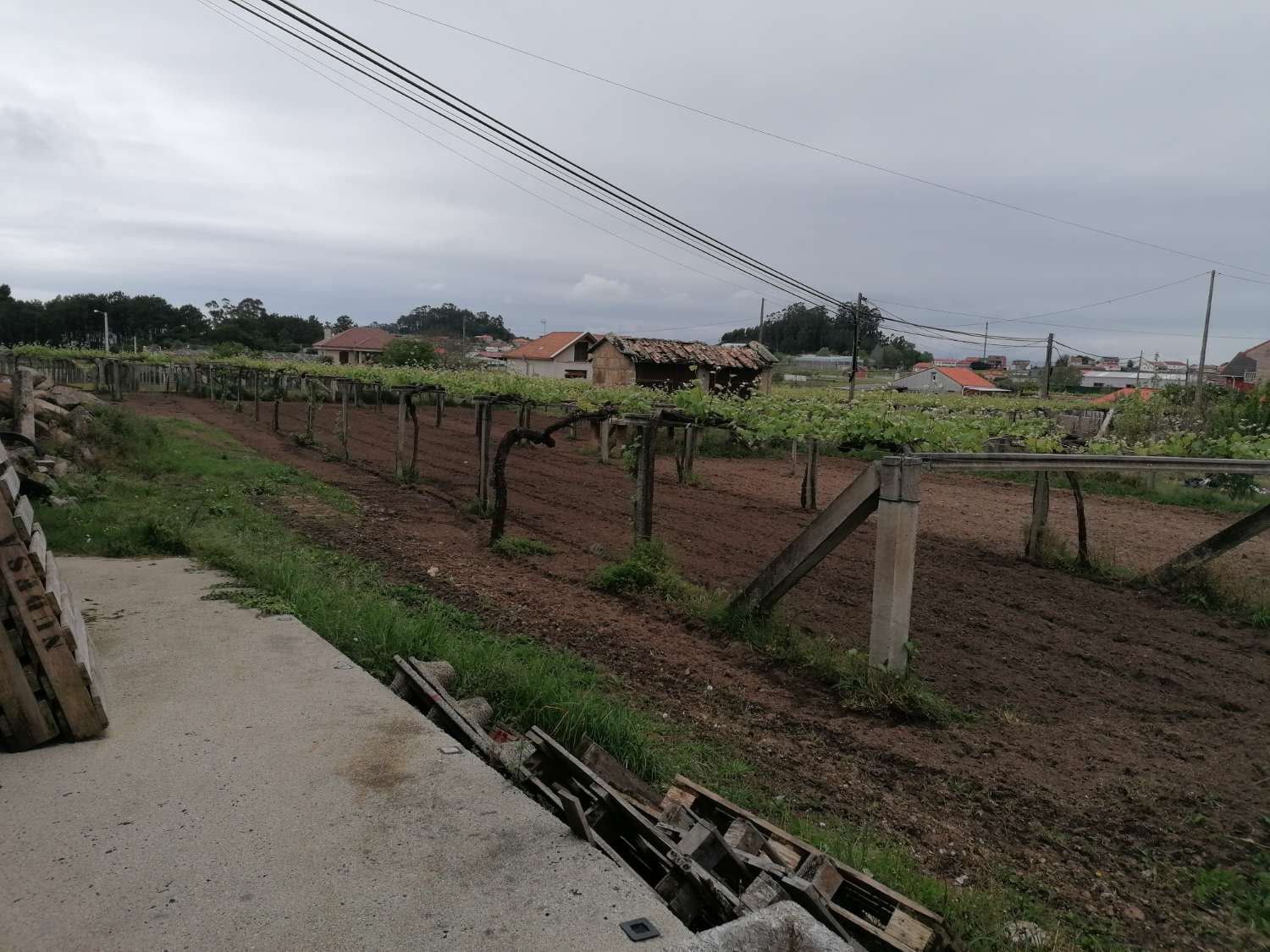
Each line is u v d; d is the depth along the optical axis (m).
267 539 10.03
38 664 3.99
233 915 2.77
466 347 85.75
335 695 4.73
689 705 6.21
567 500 15.38
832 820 4.66
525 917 2.81
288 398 44.38
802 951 2.40
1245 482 17.55
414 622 6.39
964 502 17.23
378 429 29.08
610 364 32.94
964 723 6.22
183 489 13.04
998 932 3.69
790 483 18.80
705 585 9.66
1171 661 7.83
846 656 6.96
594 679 6.32
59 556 7.72
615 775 4.28
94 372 46.03
